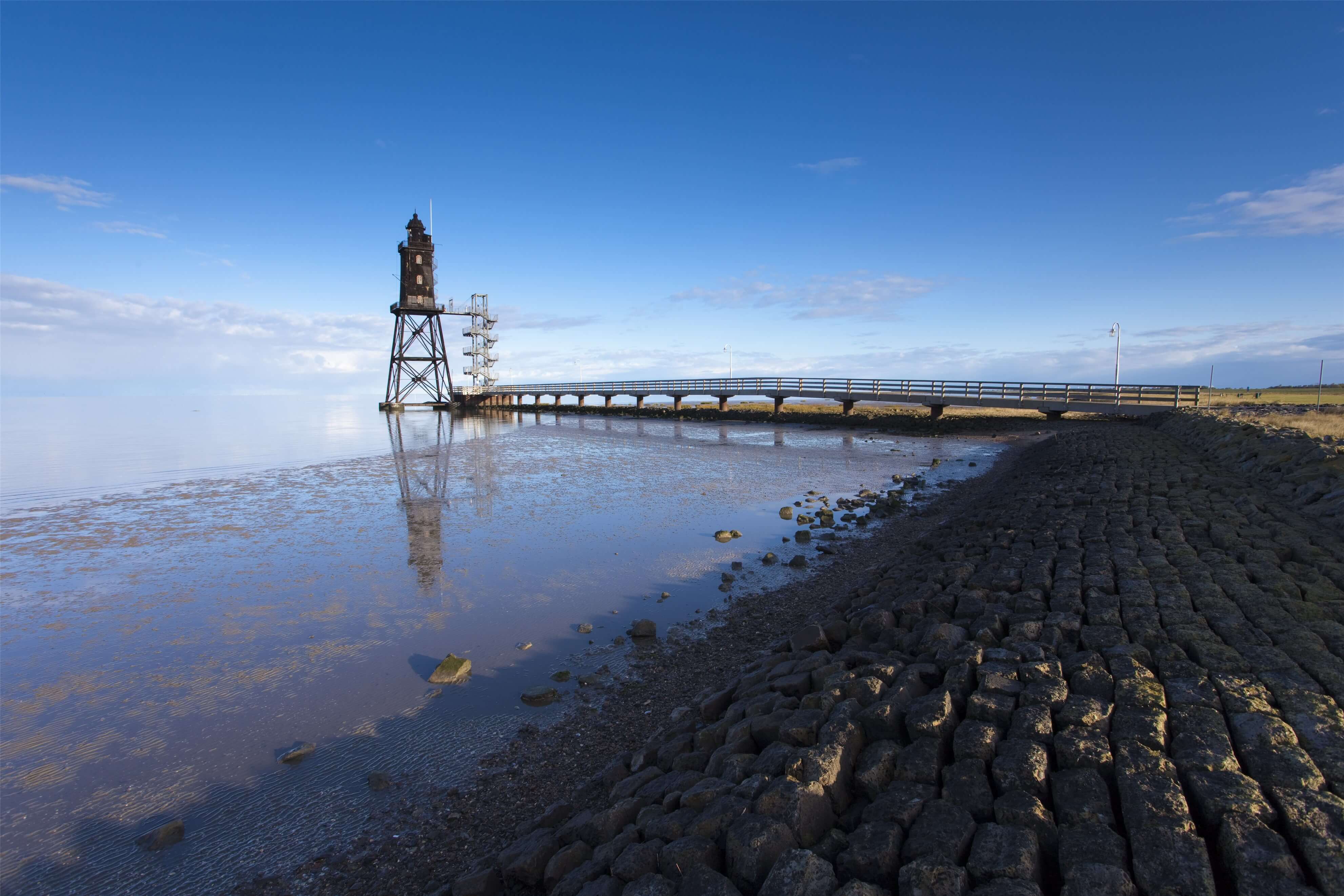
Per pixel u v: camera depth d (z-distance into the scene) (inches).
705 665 311.6
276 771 232.1
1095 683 187.9
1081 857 122.3
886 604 307.9
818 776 153.2
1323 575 269.3
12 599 416.8
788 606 389.4
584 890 141.4
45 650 339.0
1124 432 1073.5
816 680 224.5
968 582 317.1
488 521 635.5
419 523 625.6
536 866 163.5
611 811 170.7
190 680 304.7
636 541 552.4
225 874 183.5
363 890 175.5
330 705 280.1
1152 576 294.0
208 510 697.6
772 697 218.1
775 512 670.5
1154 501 459.2
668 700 276.8
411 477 927.7
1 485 880.9
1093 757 149.9
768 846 133.1
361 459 1152.8
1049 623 241.8
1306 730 157.0
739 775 169.0
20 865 189.0
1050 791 146.1
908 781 153.9
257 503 733.3
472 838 193.9
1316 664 190.2
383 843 193.9
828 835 141.4
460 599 412.5
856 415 1755.7
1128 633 228.5
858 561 481.4
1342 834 119.9
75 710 278.4
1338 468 422.0
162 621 378.3
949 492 761.6
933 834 131.6
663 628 363.6
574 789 213.3
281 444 1467.8
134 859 190.4
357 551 526.3
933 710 175.2
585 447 1360.7
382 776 225.8
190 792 221.5
